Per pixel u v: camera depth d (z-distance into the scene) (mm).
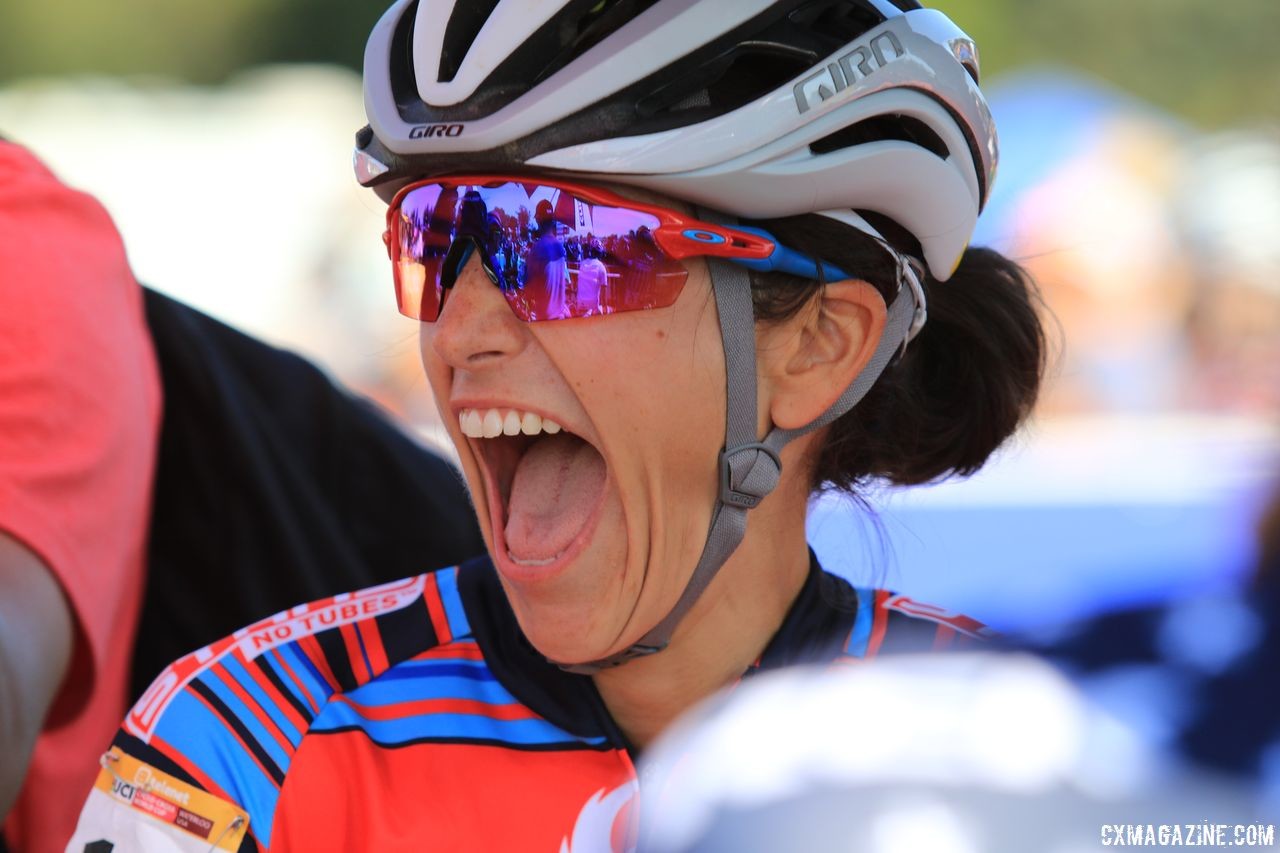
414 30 2066
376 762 2076
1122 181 8883
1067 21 21516
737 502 2092
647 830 2029
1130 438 6086
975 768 1267
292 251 11609
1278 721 1305
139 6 24875
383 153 2092
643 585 2072
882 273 2145
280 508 3039
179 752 2033
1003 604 2402
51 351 2463
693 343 2016
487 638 2209
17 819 2641
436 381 2123
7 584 2314
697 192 1973
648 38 1923
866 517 2543
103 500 2506
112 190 12359
